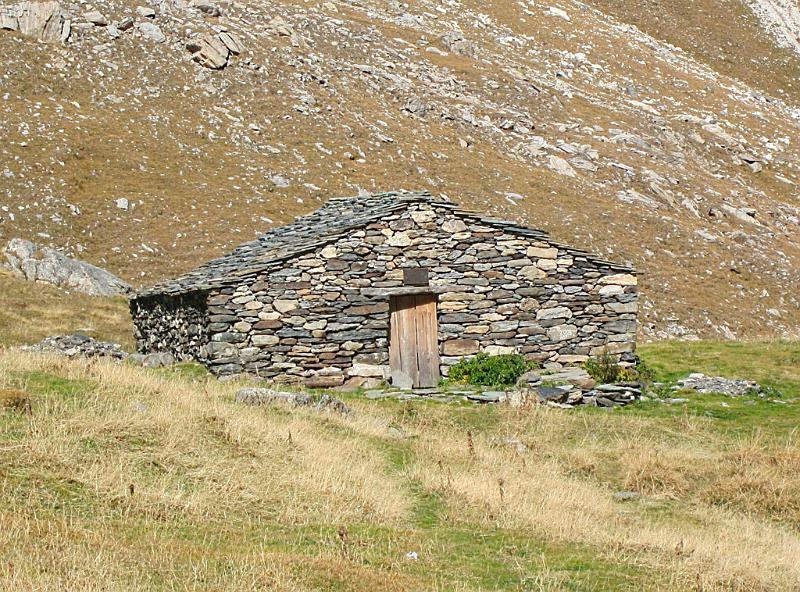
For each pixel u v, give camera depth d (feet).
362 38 325.21
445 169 238.27
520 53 373.81
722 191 279.49
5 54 230.07
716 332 182.80
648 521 52.37
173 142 218.59
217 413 59.77
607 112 325.83
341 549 40.19
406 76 305.94
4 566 33.01
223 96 246.27
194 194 199.41
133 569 34.76
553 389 80.94
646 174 270.87
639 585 39.83
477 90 312.50
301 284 85.05
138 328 114.21
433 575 38.63
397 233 87.56
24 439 49.44
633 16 464.24
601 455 65.82
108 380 64.34
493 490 53.62
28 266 154.71
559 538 46.70
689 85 383.86
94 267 162.30
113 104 227.61
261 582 34.63
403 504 50.19
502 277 89.20
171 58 253.65
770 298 207.92
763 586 41.68
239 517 44.80
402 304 88.07
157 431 54.24
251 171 214.69
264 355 83.71
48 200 182.50
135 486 46.37
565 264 90.12
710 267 214.69
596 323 90.38
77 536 37.93
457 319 88.22
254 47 274.77
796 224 274.57
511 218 215.10
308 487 50.06
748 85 422.82
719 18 475.31
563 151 277.44
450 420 73.36
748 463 63.62
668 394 85.10
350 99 269.03
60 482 45.01
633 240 219.00
